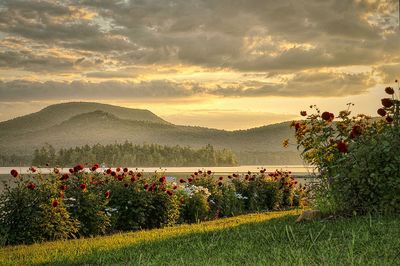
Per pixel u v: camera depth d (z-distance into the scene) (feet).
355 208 29.40
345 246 21.50
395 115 30.22
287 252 21.09
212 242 26.50
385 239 21.94
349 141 32.12
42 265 25.81
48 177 40.68
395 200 27.14
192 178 59.31
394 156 27.55
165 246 28.27
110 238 35.88
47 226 36.78
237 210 59.16
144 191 45.55
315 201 33.86
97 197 41.57
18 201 36.70
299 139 35.42
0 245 34.45
